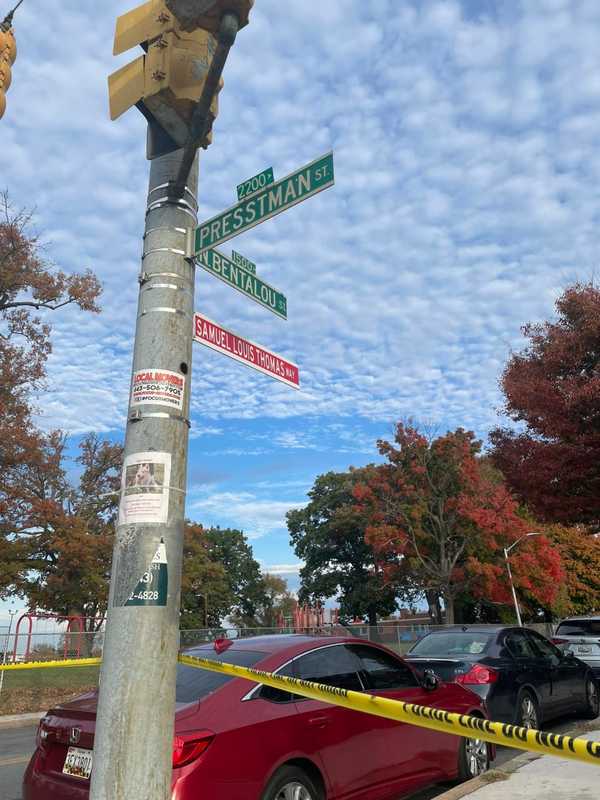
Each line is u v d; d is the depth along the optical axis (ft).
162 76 12.87
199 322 13.03
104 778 9.92
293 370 15.97
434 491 138.92
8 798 23.77
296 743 16.06
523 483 52.65
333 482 215.72
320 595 207.62
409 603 196.54
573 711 34.17
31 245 92.38
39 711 51.44
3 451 101.96
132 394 12.03
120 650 10.46
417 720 11.27
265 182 13.58
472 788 19.47
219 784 13.98
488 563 134.62
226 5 11.09
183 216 13.20
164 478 11.37
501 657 30.12
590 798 17.76
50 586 112.06
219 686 16.29
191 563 184.14
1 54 23.00
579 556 175.32
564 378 50.62
